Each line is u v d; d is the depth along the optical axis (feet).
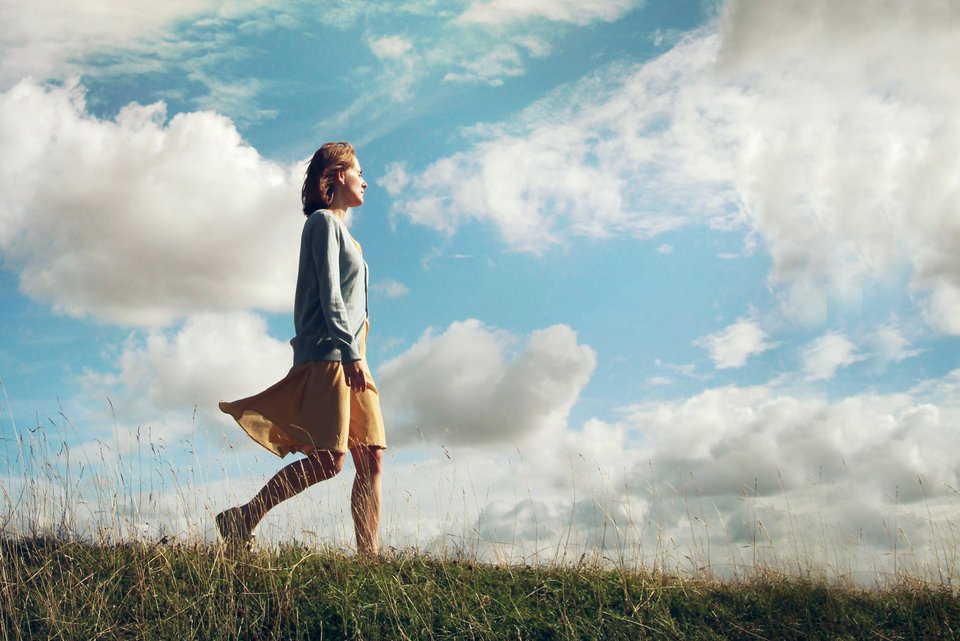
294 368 16.79
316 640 13.53
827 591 16.60
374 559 16.34
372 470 17.35
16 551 15.62
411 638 13.62
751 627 15.19
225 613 13.85
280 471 16.17
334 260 16.84
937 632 15.21
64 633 13.17
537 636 14.12
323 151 18.10
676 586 16.78
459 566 16.67
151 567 15.08
